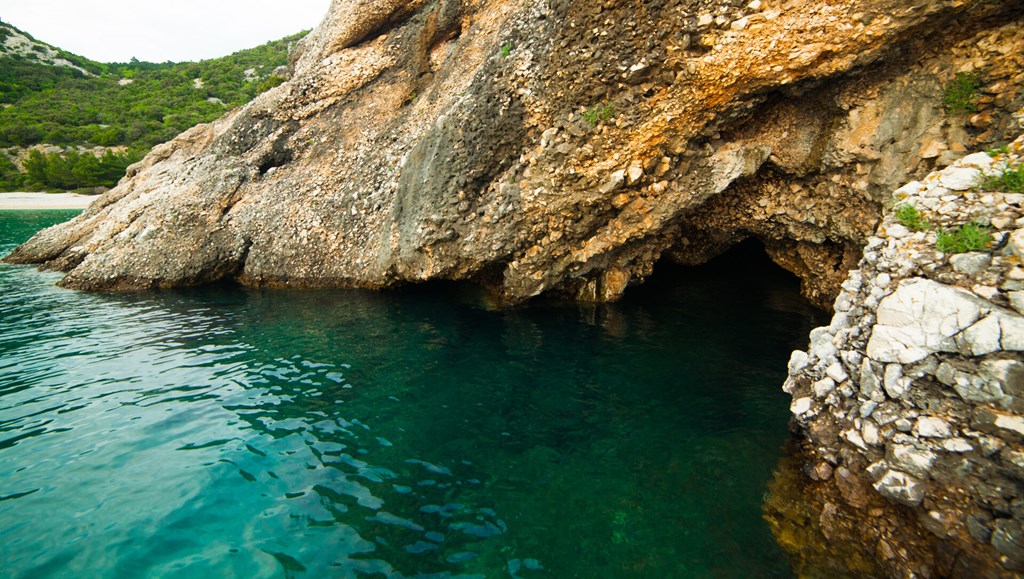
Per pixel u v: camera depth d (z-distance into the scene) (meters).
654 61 8.48
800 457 5.30
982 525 3.51
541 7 10.63
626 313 11.54
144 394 7.88
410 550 4.48
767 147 8.81
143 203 18.64
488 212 11.27
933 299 4.11
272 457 6.02
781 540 4.44
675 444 6.11
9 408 7.38
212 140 22.12
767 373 8.05
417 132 15.47
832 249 9.90
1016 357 3.59
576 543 4.54
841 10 6.84
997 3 6.05
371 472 5.70
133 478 5.58
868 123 7.61
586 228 10.53
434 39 17.20
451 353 9.46
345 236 15.20
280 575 4.20
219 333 11.04
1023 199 4.12
